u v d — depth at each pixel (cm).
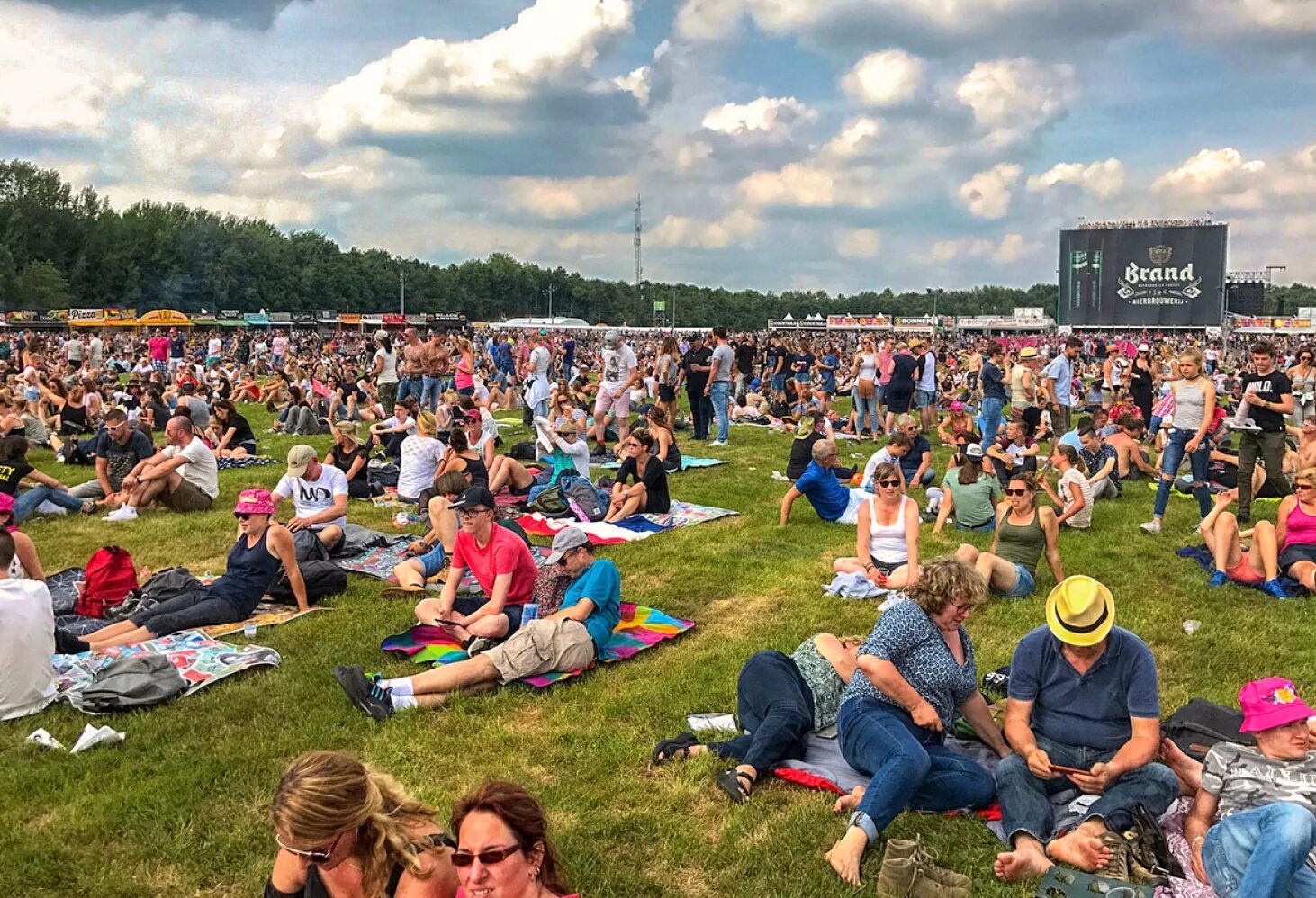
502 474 1288
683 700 662
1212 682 703
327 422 2194
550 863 347
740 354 2466
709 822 511
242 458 1664
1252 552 927
